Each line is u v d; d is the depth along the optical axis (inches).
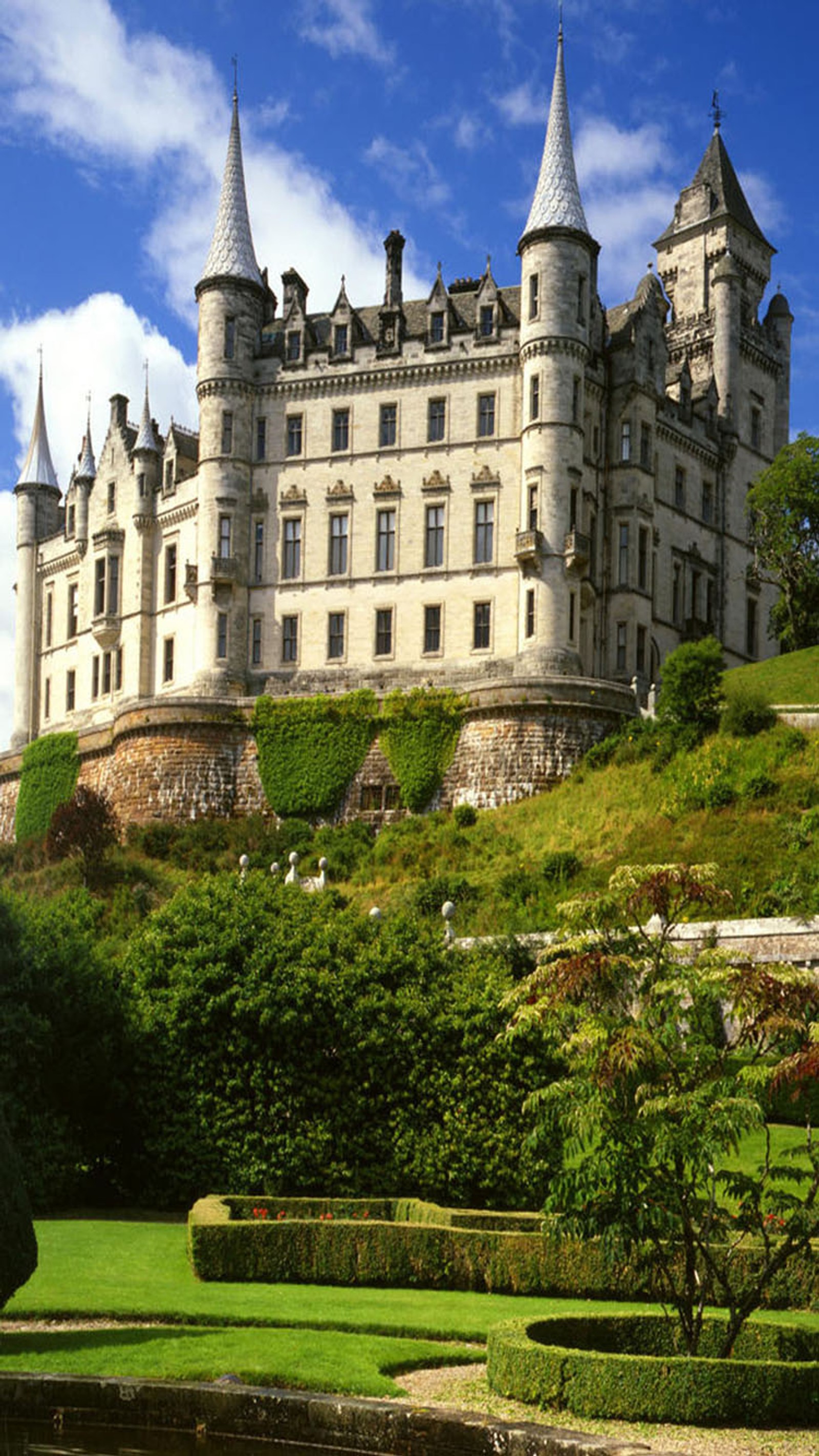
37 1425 589.0
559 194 2945.4
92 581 3499.0
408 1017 1093.1
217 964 1122.7
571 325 2898.6
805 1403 597.0
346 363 3075.8
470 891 2185.0
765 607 3518.7
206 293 3144.7
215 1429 574.9
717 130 3922.2
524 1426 547.5
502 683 2669.8
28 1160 1073.5
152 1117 1109.1
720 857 2041.1
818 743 2297.0
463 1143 1066.7
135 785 2859.3
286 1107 1090.1
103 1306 733.3
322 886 2289.6
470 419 2989.7
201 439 3134.8
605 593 3046.3
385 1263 848.3
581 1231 678.5
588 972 685.3
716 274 3563.0
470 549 2952.8
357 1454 561.3
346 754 2780.5
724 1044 858.1
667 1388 593.3
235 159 3235.7
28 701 3715.6
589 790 2455.7
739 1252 802.8
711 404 3427.7
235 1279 836.6
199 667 3063.5
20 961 1116.5
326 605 3026.6
